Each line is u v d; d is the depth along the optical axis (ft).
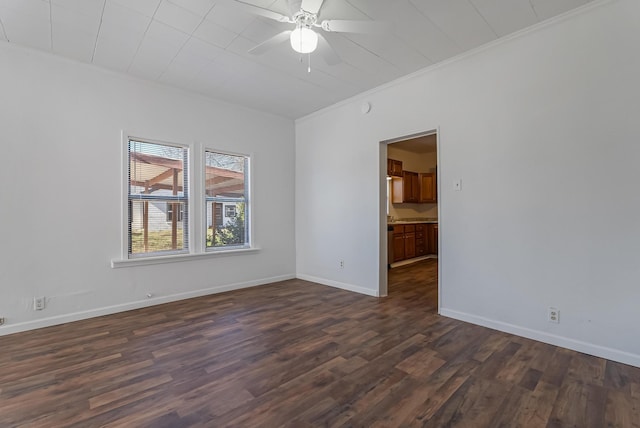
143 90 11.91
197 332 9.30
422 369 7.07
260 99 14.06
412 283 15.69
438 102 10.85
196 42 9.33
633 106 7.19
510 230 9.16
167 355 7.80
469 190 10.07
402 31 8.77
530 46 8.71
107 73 11.08
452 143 10.50
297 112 15.87
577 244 7.98
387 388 6.32
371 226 13.37
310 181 16.30
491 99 9.53
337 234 14.90
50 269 9.96
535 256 8.68
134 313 11.12
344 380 6.63
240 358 7.64
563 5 7.72
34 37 9.02
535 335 8.66
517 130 9.00
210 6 7.65
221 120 14.16
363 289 13.74
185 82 12.21
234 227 14.89
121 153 11.38
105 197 11.04
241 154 14.93
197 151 13.41
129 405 5.77
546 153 8.47
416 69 11.21
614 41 7.42
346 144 14.34
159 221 12.50
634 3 7.18
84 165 10.62
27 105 9.60
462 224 10.27
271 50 9.78
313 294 13.65
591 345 7.74
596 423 5.26
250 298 13.03
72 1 7.43
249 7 6.55
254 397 6.04
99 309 10.86
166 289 12.47
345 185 14.46
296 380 6.64
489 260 9.62
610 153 7.49
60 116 10.16
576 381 6.54
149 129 12.05
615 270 7.43
